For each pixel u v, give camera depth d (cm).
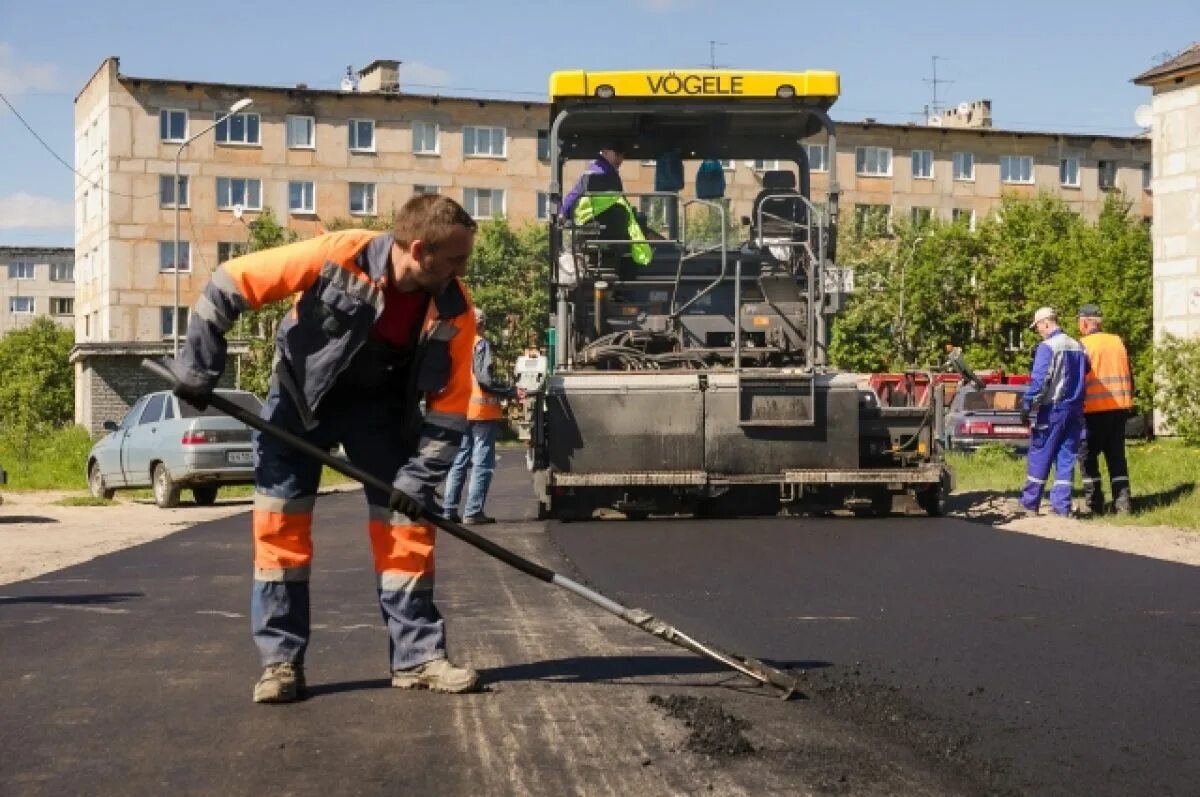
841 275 1320
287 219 6341
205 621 730
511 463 3594
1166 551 1045
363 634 671
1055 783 416
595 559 996
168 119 6209
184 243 6238
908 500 1298
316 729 477
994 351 5488
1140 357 4391
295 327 514
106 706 516
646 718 491
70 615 758
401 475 534
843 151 6800
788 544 1077
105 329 6197
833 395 1263
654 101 1364
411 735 468
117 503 2008
